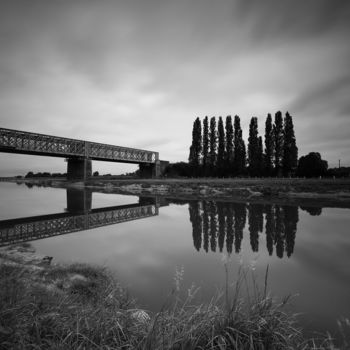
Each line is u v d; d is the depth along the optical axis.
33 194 54.72
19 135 62.78
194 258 12.10
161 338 3.53
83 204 37.19
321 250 13.66
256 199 40.44
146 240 15.97
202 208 30.92
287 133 59.53
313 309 7.18
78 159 80.69
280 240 15.84
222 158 70.12
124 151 92.50
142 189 65.44
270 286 8.86
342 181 43.69
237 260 11.84
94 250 13.58
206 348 3.46
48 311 4.32
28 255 12.16
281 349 3.63
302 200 37.91
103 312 4.45
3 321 3.44
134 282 8.88
